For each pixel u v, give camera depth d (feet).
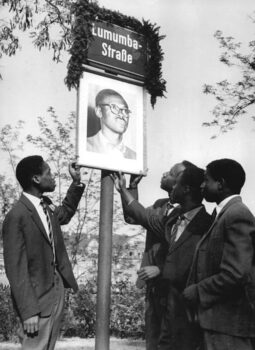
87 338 20.36
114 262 23.79
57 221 11.08
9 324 19.72
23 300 9.82
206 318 8.66
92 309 20.80
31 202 10.64
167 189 12.52
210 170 9.56
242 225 8.57
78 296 21.12
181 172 11.49
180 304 10.57
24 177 10.89
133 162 11.91
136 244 24.29
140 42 12.17
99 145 11.38
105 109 11.55
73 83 11.04
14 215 10.22
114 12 11.58
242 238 8.48
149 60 12.32
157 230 11.75
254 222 8.76
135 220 11.71
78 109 11.10
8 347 18.30
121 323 20.84
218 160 9.60
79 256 24.41
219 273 8.56
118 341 19.58
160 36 12.42
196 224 10.89
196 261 9.34
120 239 24.40
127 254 24.16
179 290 10.67
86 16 11.04
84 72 11.21
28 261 10.25
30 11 21.86
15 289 9.86
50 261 10.50
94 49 11.26
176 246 10.80
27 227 10.27
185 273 10.59
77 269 24.25
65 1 21.39
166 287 11.25
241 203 8.99
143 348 18.29
